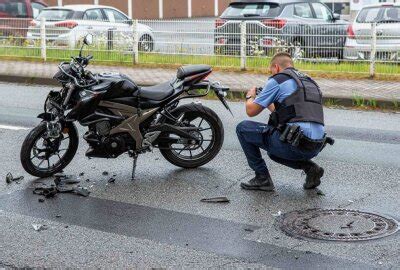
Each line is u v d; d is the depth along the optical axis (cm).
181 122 1012
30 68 2233
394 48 1936
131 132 970
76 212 857
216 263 699
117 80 954
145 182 981
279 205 877
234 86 1847
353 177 1001
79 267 695
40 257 720
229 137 1284
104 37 2311
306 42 2041
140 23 2277
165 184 971
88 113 953
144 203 891
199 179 995
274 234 777
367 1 2947
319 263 697
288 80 888
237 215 842
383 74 1956
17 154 1142
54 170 1007
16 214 849
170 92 986
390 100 1630
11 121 1424
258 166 938
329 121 1477
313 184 935
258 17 2280
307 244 746
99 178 1000
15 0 2906
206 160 1044
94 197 915
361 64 1980
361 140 1266
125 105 962
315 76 2022
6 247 746
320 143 890
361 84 1878
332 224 804
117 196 919
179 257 716
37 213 853
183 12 5850
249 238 766
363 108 1644
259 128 920
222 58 2139
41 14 2597
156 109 978
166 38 2227
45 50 2397
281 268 686
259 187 939
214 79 1972
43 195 923
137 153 992
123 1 5250
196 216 841
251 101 899
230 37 2119
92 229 799
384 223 804
